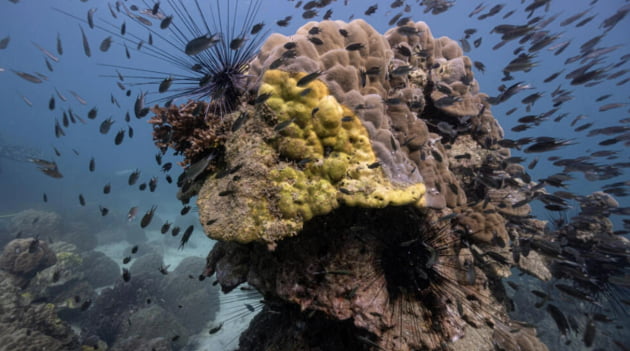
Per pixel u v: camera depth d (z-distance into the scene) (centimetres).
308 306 53
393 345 52
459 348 59
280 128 49
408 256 55
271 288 56
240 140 53
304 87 51
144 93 64
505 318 72
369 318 51
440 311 55
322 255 55
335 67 55
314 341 61
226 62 57
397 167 53
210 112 60
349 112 53
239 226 47
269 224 47
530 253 78
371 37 65
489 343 65
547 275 74
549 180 75
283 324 69
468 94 79
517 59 74
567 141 67
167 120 64
